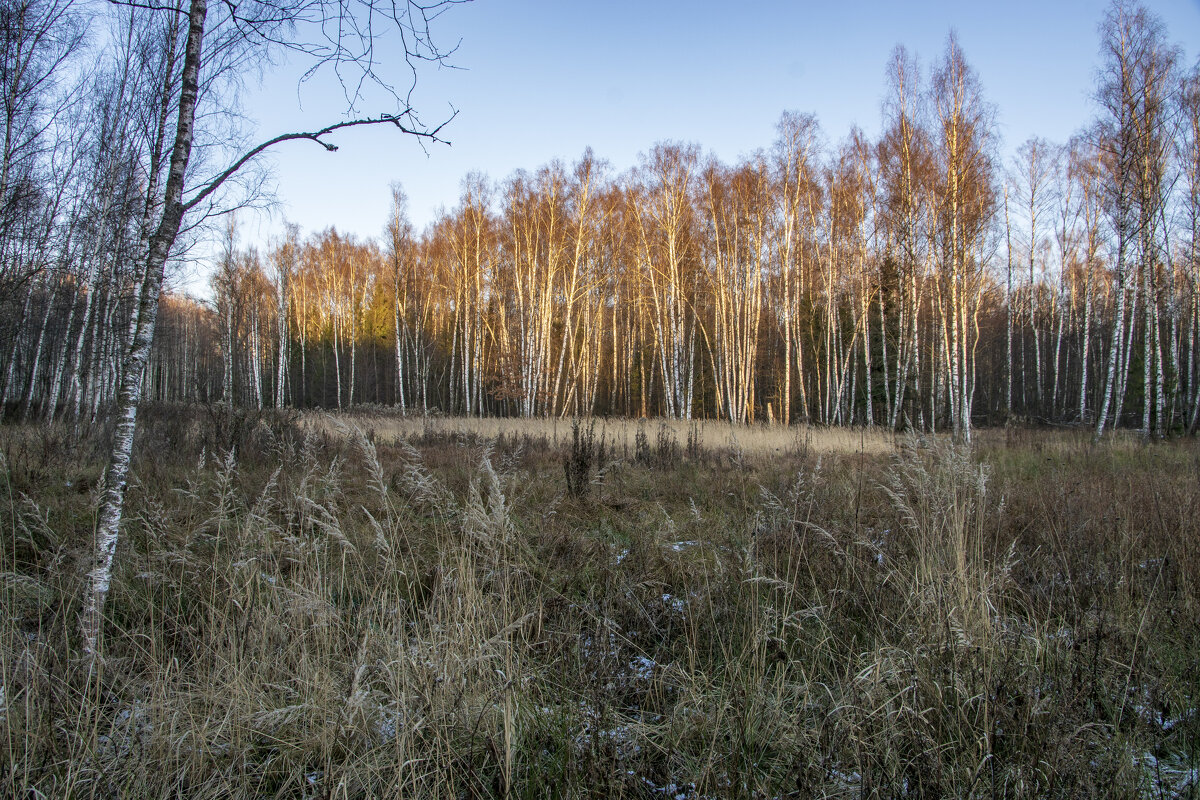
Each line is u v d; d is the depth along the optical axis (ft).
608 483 25.89
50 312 50.39
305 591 10.80
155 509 15.84
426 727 8.43
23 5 32.60
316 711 8.64
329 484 14.56
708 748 8.41
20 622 10.95
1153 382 71.77
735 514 19.19
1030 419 90.07
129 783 7.36
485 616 10.48
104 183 42.16
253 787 7.96
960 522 12.09
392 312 133.90
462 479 23.31
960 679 8.60
